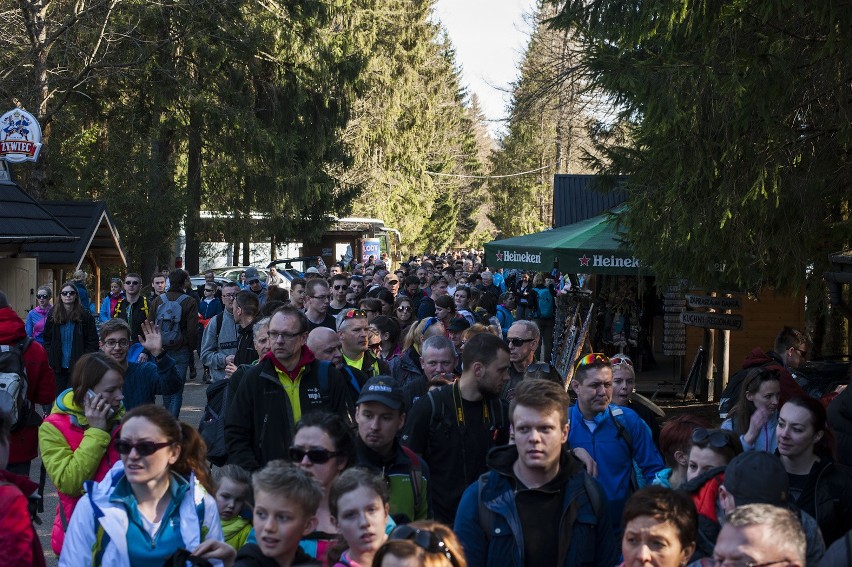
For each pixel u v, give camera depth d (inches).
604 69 392.2
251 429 257.8
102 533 170.9
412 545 133.2
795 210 395.5
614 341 755.4
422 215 2564.0
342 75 1430.9
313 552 178.9
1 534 171.0
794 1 319.9
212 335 434.6
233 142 1327.5
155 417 172.6
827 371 360.5
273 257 1615.4
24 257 708.7
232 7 1238.9
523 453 173.6
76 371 218.5
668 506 152.7
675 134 386.9
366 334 332.2
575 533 175.8
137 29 1180.5
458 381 237.6
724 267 421.7
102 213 902.4
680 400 665.0
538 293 911.0
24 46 986.1
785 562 127.7
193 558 168.2
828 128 381.7
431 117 2469.2
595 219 717.3
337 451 185.8
